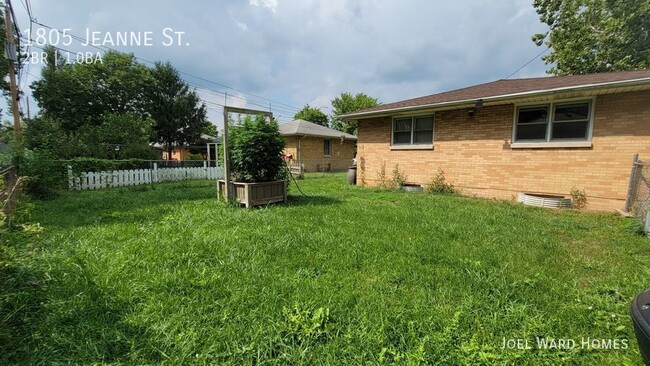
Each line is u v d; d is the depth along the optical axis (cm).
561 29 1488
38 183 709
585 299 230
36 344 170
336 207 590
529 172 705
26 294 206
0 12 1067
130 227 413
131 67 2339
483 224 458
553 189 673
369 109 1044
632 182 547
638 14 1205
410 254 323
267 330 184
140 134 1585
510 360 163
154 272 262
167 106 2464
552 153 670
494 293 238
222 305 212
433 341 176
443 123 851
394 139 977
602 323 196
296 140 2014
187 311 204
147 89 2381
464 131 809
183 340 174
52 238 350
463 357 164
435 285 252
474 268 285
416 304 218
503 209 588
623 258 323
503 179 746
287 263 293
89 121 2084
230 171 635
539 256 322
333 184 1109
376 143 1023
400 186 932
